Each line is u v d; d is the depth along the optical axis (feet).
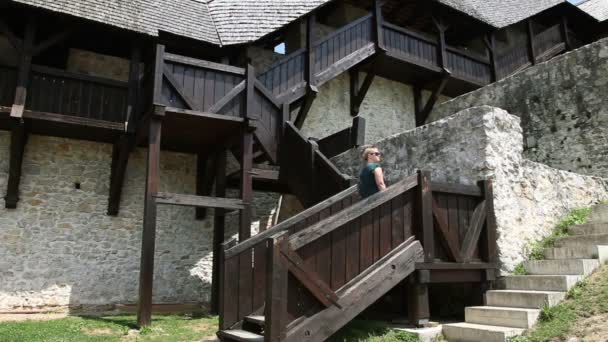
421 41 38.96
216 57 31.86
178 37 28.81
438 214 16.07
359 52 34.58
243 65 31.94
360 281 13.89
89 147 29.96
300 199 23.67
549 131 26.81
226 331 14.51
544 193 19.81
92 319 23.17
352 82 39.24
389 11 42.11
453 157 19.45
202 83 23.91
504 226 17.48
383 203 15.10
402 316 17.16
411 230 15.71
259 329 14.40
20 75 24.77
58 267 28.04
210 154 31.89
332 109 38.27
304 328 12.50
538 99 27.45
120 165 28.07
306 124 36.70
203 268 32.01
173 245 31.37
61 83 26.03
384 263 14.58
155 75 22.45
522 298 14.92
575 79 25.86
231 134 26.71
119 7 27.78
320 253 13.39
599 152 24.47
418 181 15.99
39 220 27.96
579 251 16.71
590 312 13.21
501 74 43.80
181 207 32.09
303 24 37.83
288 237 12.60
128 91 27.50
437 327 15.17
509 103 28.91
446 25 41.29
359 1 40.09
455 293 18.07
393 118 41.83
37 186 28.19
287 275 12.44
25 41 25.26
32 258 27.50
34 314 26.55
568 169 25.71
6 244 27.02
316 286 12.91
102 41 29.71
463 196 17.10
